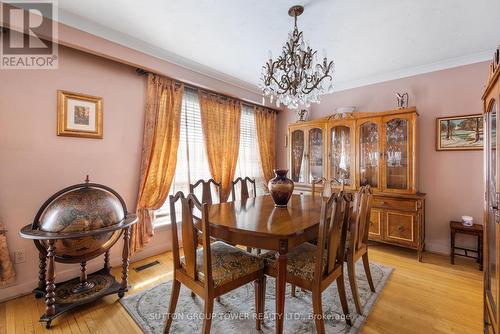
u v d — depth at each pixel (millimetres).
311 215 1782
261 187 4176
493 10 1888
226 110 3543
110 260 2496
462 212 2836
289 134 3949
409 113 2850
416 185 2855
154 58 2656
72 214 1720
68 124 2182
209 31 2266
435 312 1794
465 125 2789
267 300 1958
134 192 2656
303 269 1512
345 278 2314
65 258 1849
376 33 2256
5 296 1904
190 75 3023
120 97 2525
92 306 1865
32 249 2033
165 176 2812
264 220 1636
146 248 2787
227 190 3516
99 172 2395
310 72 2207
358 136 3221
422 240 2809
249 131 4047
